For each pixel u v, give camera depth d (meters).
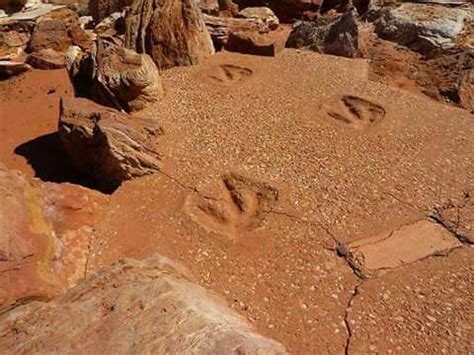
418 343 5.48
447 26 12.62
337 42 12.25
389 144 8.74
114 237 7.11
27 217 6.02
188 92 10.41
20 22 15.25
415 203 7.45
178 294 4.43
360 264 6.47
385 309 5.88
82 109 8.98
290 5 16.19
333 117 9.51
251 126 9.18
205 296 4.82
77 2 19.02
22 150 10.53
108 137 7.96
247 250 6.76
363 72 11.36
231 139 8.82
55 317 4.36
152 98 9.92
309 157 8.39
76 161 9.18
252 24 13.84
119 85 9.69
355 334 5.61
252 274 6.43
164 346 3.84
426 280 6.21
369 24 14.22
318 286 6.22
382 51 12.54
